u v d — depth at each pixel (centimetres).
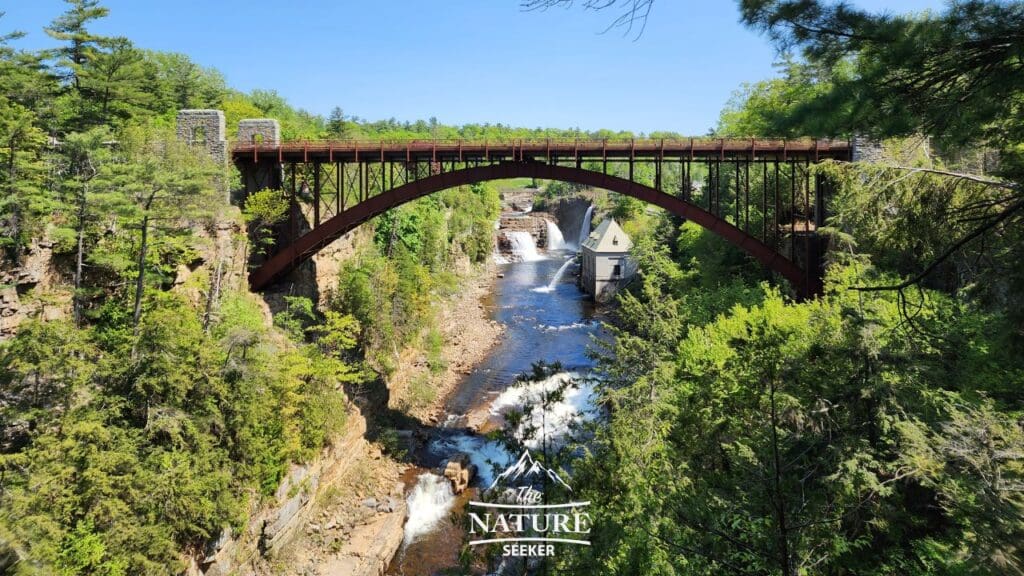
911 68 543
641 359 1745
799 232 2844
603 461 881
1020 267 647
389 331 3061
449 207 6719
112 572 1278
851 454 881
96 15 2742
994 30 479
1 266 1695
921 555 887
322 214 3388
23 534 1166
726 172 4134
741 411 938
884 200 1117
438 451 2533
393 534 1945
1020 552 739
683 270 4212
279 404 1916
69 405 1449
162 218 1891
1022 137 633
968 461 835
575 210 9119
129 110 3058
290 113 7781
